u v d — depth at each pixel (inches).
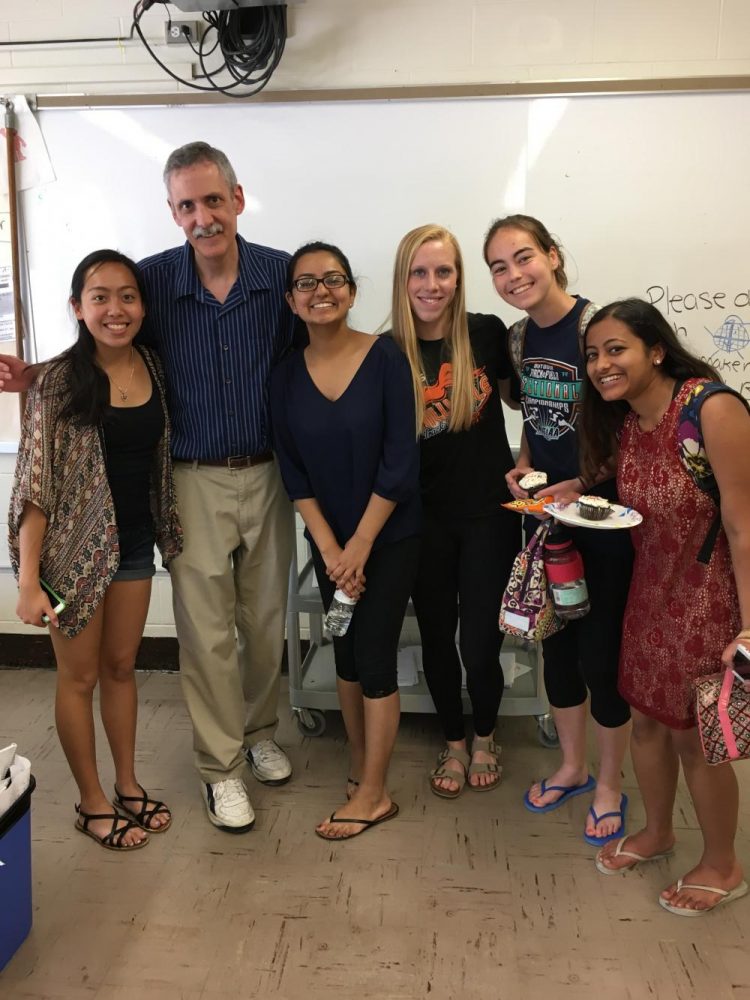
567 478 76.0
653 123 96.1
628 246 99.6
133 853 77.2
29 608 69.0
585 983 60.9
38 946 65.3
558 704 82.3
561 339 72.2
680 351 59.7
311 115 99.3
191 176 69.6
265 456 80.7
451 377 76.5
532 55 96.5
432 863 75.2
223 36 95.9
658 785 70.7
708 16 93.8
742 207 97.5
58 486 69.4
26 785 64.2
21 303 108.3
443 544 81.4
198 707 81.9
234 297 74.9
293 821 82.3
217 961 63.6
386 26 96.9
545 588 72.3
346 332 74.1
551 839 78.7
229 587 81.2
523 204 99.7
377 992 60.4
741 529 56.7
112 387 70.9
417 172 99.8
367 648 76.8
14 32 102.2
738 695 56.9
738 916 67.5
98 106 101.6
